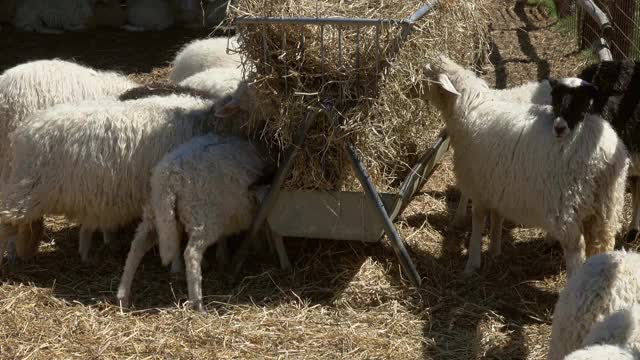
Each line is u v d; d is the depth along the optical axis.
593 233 5.60
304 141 5.73
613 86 6.25
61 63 6.86
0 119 6.65
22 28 14.53
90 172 5.95
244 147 5.88
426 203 7.59
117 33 14.52
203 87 7.45
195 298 5.67
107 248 6.79
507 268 6.29
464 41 7.39
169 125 6.07
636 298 3.86
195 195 5.57
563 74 10.87
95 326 5.44
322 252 6.36
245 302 5.82
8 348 5.14
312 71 5.64
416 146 7.08
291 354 5.14
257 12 5.59
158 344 5.21
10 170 6.73
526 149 5.50
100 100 6.45
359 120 5.61
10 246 6.46
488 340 5.27
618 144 5.41
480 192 5.94
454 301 5.79
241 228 5.97
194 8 15.03
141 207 6.09
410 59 5.96
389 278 6.02
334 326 5.49
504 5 16.25
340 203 5.80
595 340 3.62
